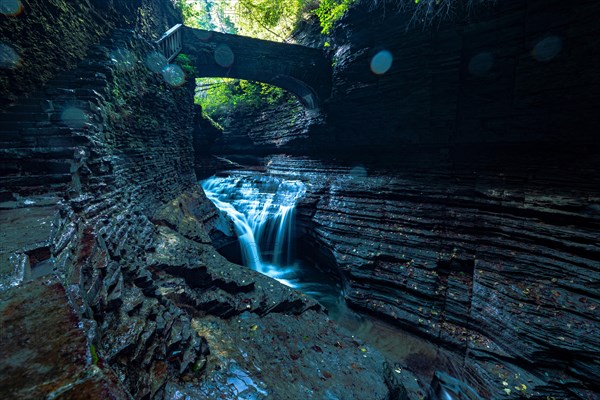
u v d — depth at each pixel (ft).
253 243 45.11
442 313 26.58
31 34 18.45
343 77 46.39
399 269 30.55
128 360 9.15
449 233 31.04
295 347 17.10
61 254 9.45
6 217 10.50
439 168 38.06
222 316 17.71
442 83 36.37
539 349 20.74
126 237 17.52
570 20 26.71
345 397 14.06
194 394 10.36
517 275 25.05
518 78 30.76
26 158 14.17
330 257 38.34
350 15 42.80
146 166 28.17
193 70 44.68
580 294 21.77
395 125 42.29
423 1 34.01
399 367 23.52
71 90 18.74
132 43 26.81
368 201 39.24
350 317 30.96
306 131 58.08
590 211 24.17
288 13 64.75
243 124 79.41
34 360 4.00
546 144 30.66
